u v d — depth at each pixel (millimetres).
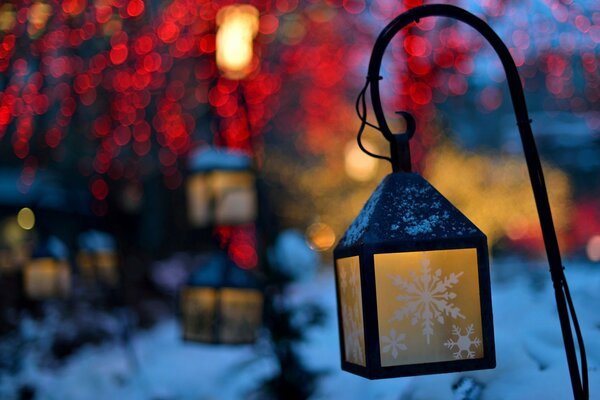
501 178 18500
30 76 11570
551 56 12250
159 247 21484
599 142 26203
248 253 13961
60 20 10281
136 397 8906
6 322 10609
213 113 12102
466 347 2373
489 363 2379
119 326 11328
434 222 2406
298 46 20672
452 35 12242
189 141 17406
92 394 9250
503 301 4453
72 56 12016
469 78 14750
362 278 2348
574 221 25016
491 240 17797
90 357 10344
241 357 8984
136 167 18875
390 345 2346
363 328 2373
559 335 3520
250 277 6957
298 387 7234
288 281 7734
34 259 9422
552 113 26203
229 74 10305
